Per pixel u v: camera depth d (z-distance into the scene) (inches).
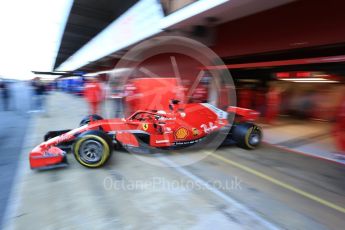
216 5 175.3
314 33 177.9
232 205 109.8
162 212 103.3
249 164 161.2
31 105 462.0
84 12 634.8
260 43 226.4
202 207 107.7
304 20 183.0
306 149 194.4
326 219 100.3
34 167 140.5
